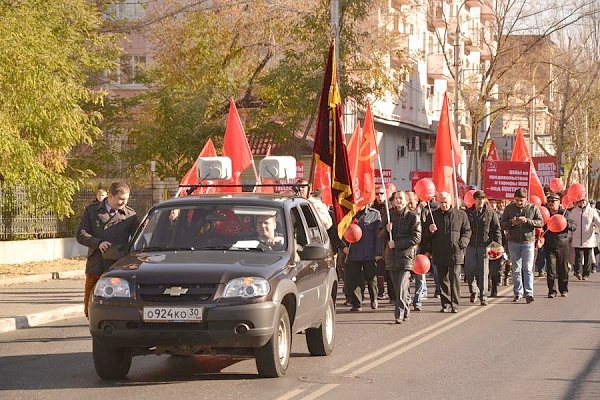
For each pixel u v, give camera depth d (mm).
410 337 18797
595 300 26547
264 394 12758
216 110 54781
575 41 78000
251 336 13078
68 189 33750
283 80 47500
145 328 13102
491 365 15445
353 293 23609
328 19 45531
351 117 60781
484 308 24391
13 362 15938
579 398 12812
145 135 53469
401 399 12594
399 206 21281
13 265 37531
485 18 99875
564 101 76750
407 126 73938
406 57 56875
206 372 14562
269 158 19266
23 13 30203
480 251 25266
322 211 21938
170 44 55094
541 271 34969
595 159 103188
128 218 17797
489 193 35469
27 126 31328
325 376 14211
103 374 13922
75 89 33250
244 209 14875
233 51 53625
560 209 33625
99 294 13367
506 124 101812
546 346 17625
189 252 14211
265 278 13352
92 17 35781
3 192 38688
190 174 28188
